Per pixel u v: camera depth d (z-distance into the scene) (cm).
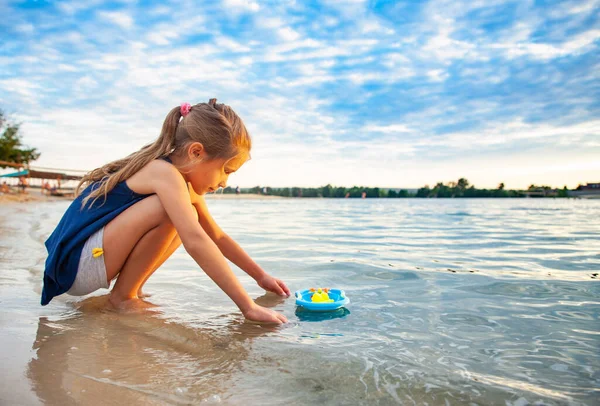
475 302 191
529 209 1177
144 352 130
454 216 873
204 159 187
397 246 387
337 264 292
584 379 111
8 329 148
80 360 121
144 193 184
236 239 446
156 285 227
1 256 296
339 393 103
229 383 108
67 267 180
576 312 174
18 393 99
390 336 145
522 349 132
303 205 1560
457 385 107
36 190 2969
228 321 164
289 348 133
